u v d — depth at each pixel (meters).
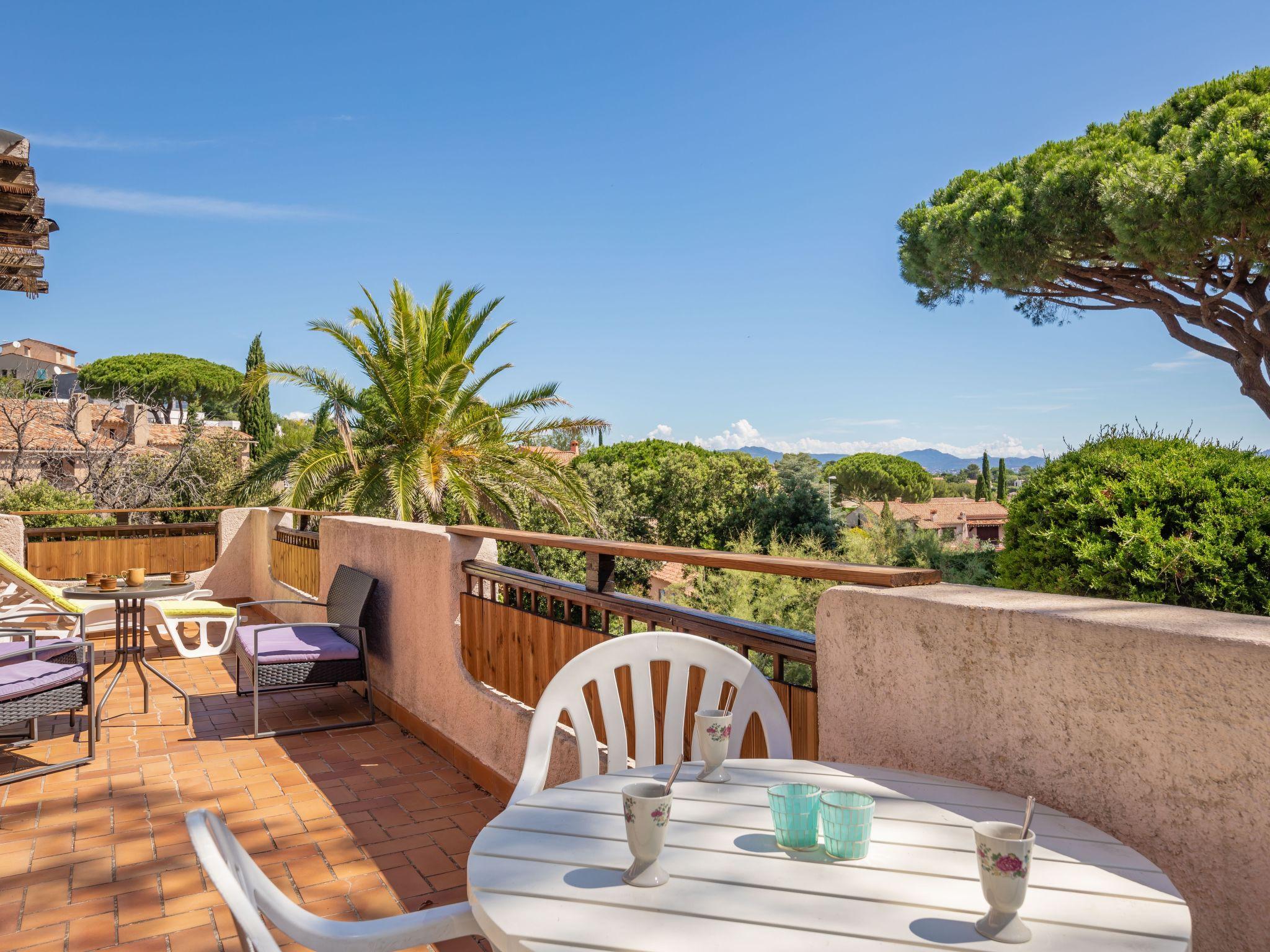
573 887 1.26
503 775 3.89
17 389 24.12
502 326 17.62
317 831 3.58
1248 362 11.86
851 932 1.11
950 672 1.87
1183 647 1.46
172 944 2.66
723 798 1.63
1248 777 1.38
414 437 16.53
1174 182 10.00
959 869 1.30
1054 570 6.84
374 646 5.66
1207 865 1.44
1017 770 1.74
